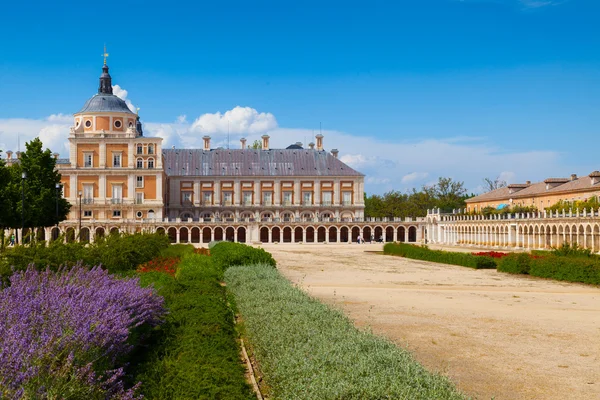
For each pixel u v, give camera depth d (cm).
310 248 10088
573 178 11331
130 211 12812
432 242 13638
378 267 5566
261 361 1573
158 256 4462
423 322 2438
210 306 1945
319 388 1141
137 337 1596
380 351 1391
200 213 14350
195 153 14875
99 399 1054
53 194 8644
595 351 1931
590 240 7938
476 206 15000
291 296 2286
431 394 1116
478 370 1695
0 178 7412
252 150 15138
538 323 2428
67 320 1242
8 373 955
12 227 7856
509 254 5075
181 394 1098
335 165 14988
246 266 3706
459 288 3756
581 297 3300
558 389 1523
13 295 1440
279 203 14512
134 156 12850
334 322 1759
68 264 2691
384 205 17162
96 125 12888
